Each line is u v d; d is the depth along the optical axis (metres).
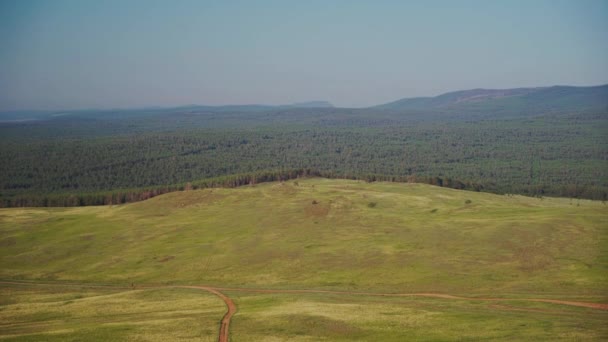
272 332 59.19
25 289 101.88
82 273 112.56
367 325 60.38
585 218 110.19
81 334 61.00
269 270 101.88
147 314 72.50
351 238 115.94
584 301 69.94
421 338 55.09
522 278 84.31
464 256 96.75
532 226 107.50
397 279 89.56
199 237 129.00
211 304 77.12
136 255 120.56
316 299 77.38
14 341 59.69
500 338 53.88
